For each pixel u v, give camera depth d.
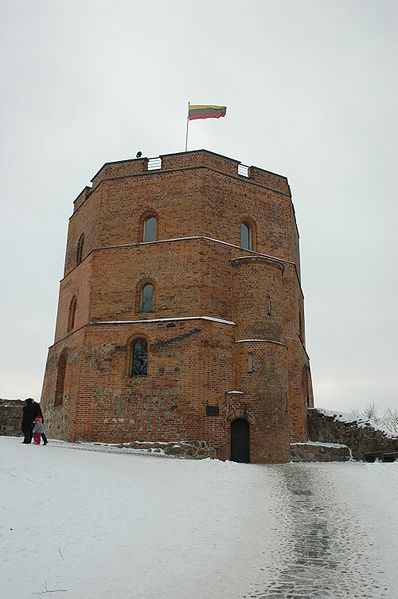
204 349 26.84
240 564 10.04
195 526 12.23
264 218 31.80
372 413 77.25
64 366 32.31
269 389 26.84
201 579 9.23
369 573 9.55
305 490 16.27
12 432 31.91
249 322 27.89
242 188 31.45
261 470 19.70
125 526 11.52
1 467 13.84
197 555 10.41
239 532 12.06
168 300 28.31
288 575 9.50
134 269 29.45
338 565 9.98
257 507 14.20
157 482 15.77
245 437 26.36
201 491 15.40
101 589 8.60
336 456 29.33
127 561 9.78
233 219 30.48
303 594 8.64
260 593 8.69
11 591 8.18
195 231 29.12
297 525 12.60
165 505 13.48
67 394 29.66
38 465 14.72
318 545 11.16
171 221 29.77
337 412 32.56
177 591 8.70
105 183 31.70
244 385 26.86
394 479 16.28
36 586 8.46
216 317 27.95
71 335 31.08
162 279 28.78
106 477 15.02
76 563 9.44
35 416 21.53
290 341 30.62
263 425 26.20
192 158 30.88
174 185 30.38
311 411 32.81
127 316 28.72
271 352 27.48
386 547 10.78
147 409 26.64
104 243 30.58
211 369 26.75
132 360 28.12
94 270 30.06
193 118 34.12
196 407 25.91
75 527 10.98
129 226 30.48
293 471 20.09
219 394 26.59
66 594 8.30
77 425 27.30
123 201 31.05
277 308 28.61
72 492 12.99
